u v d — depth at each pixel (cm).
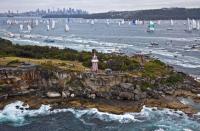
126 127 11012
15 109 12538
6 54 17175
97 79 13800
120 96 13488
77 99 13412
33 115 12112
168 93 14138
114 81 13850
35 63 15225
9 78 13612
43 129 10875
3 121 11562
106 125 11188
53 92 13688
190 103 13350
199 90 14888
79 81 13925
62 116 12012
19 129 10888
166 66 17800
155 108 12694
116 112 12238
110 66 15488
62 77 14025
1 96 13125
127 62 16350
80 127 11031
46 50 18412
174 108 12681
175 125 11169
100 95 13600
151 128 10900
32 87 13888
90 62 15762
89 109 12581
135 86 13588
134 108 12606
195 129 10844
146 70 15825
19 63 15125
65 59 17150
